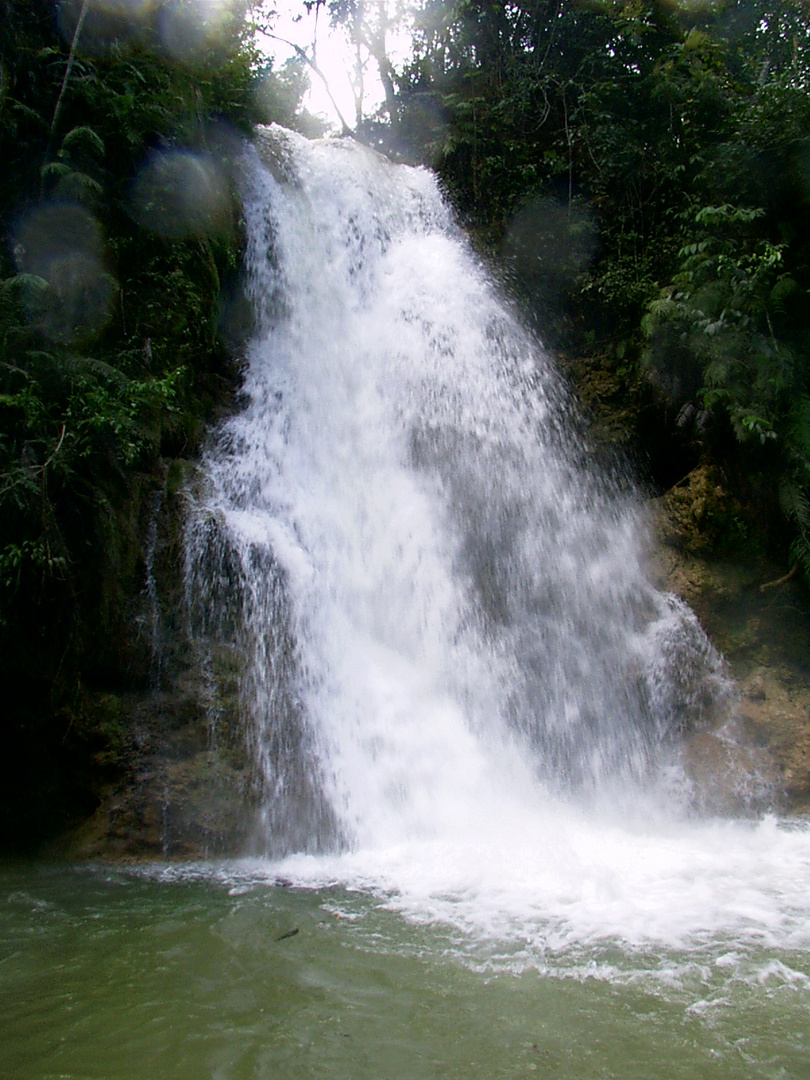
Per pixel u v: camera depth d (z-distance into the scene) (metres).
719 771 8.23
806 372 9.91
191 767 6.45
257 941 4.50
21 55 7.69
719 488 9.68
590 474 10.83
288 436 9.28
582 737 8.42
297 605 7.70
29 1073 3.15
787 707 8.66
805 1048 3.44
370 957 4.30
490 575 9.55
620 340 11.46
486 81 14.97
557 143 13.59
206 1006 3.73
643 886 5.61
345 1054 3.32
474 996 3.87
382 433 10.11
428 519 9.55
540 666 8.78
